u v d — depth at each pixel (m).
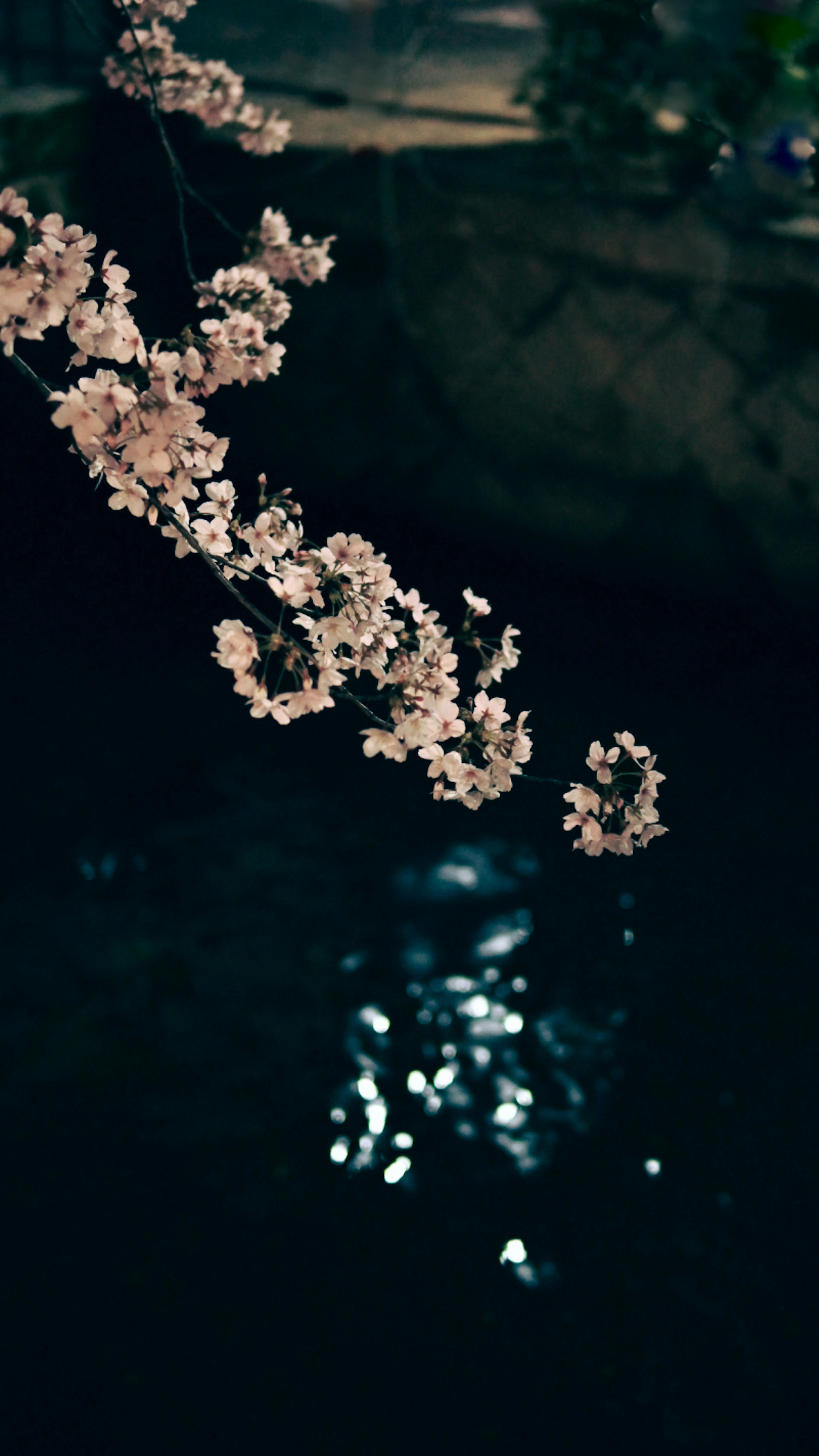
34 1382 3.42
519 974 4.86
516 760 1.81
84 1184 3.97
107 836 5.38
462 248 5.99
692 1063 4.50
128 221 5.94
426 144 5.84
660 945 5.00
